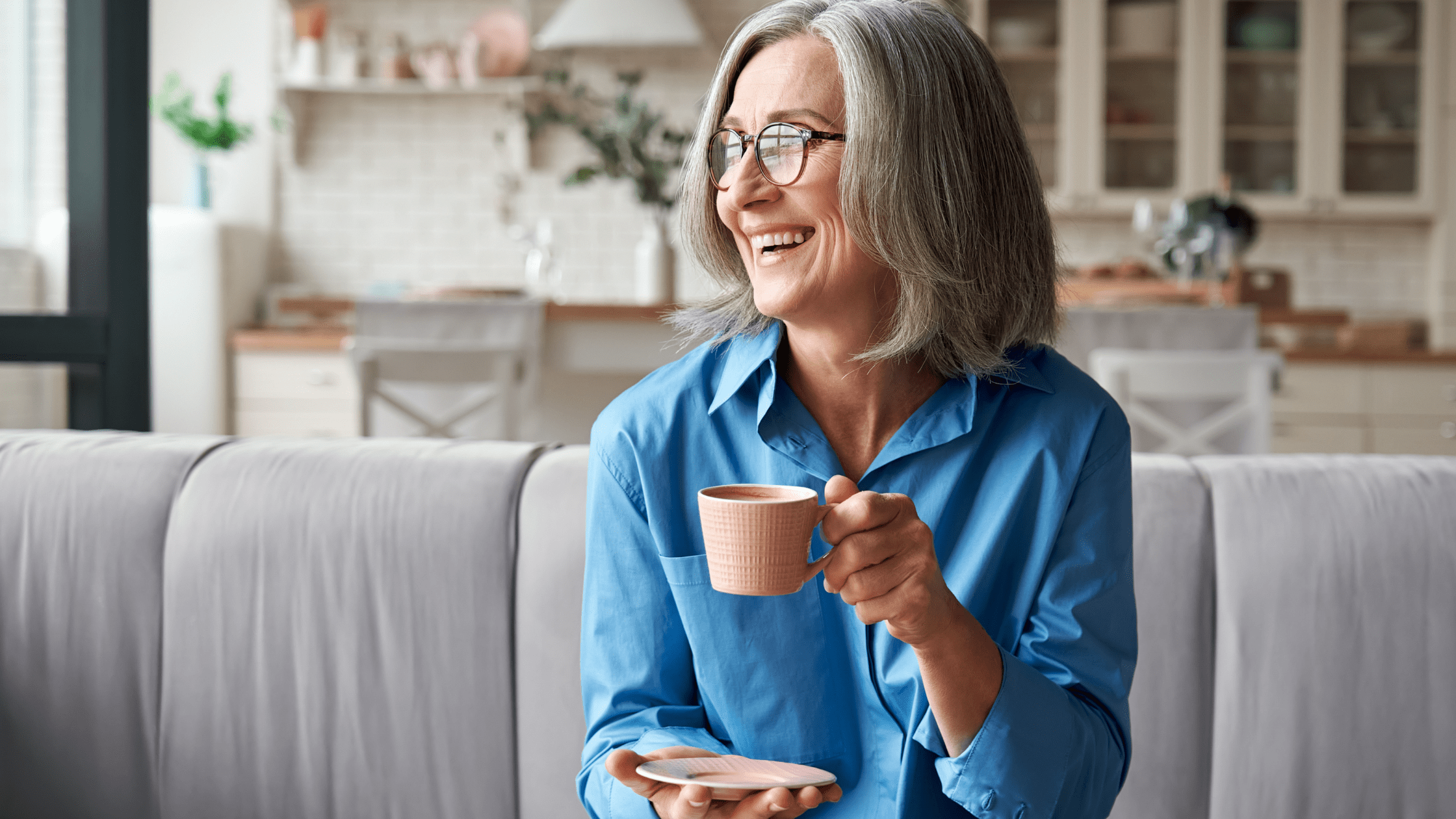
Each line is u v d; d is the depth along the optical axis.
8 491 1.25
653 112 5.02
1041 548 0.81
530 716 1.16
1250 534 1.13
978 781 0.72
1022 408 0.84
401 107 5.09
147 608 1.22
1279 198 4.68
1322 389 4.17
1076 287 3.85
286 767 1.18
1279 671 1.10
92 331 1.82
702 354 0.91
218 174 5.02
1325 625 1.10
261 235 4.97
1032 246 0.84
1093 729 0.76
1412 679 1.09
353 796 1.17
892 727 0.82
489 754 1.16
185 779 1.20
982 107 0.80
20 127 4.26
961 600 0.80
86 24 1.82
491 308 3.07
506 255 5.12
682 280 4.90
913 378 0.86
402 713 1.17
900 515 0.66
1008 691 0.72
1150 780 1.11
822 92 0.78
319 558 1.20
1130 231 4.97
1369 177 4.68
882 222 0.76
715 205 0.86
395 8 5.04
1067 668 0.78
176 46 4.99
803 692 0.83
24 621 1.23
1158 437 2.67
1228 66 4.69
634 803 0.77
